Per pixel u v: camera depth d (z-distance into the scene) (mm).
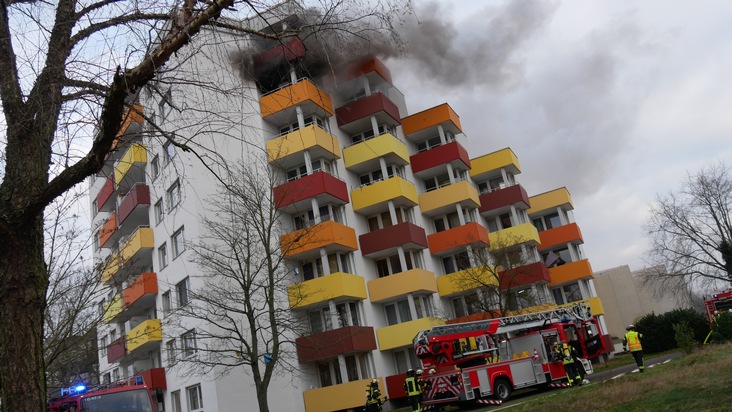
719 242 43656
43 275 5680
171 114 7543
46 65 6145
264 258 21828
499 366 20109
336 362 26953
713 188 44156
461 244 32688
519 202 37219
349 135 33750
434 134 37125
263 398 18500
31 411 5086
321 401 25156
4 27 6117
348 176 32000
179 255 26688
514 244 32969
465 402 20891
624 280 59500
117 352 30500
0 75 6039
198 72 6707
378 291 29359
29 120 5848
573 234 40594
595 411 12609
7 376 5133
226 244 23531
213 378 23922
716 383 12625
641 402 12258
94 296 18844
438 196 34594
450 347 20219
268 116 28875
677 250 44781
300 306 26266
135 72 5531
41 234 5820
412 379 19516
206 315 22531
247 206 21047
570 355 20578
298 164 29781
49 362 13328
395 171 33000
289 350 25344
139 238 29234
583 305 24500
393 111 33625
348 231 28750
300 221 29078
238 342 24391
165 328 27531
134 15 6188
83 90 6336
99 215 36969
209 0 5906
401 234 29844
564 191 42531
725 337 27297
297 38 6566
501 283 30938
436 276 33156
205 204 25172
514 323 21812
